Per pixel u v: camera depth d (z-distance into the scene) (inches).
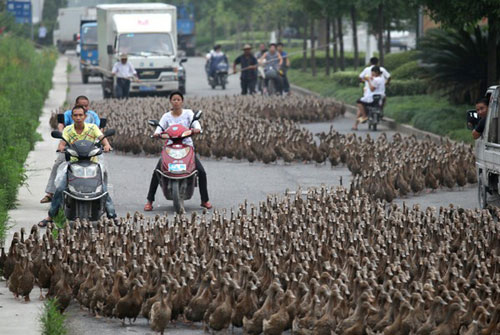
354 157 1680.6
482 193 1395.2
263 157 1868.8
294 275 834.8
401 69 3243.1
